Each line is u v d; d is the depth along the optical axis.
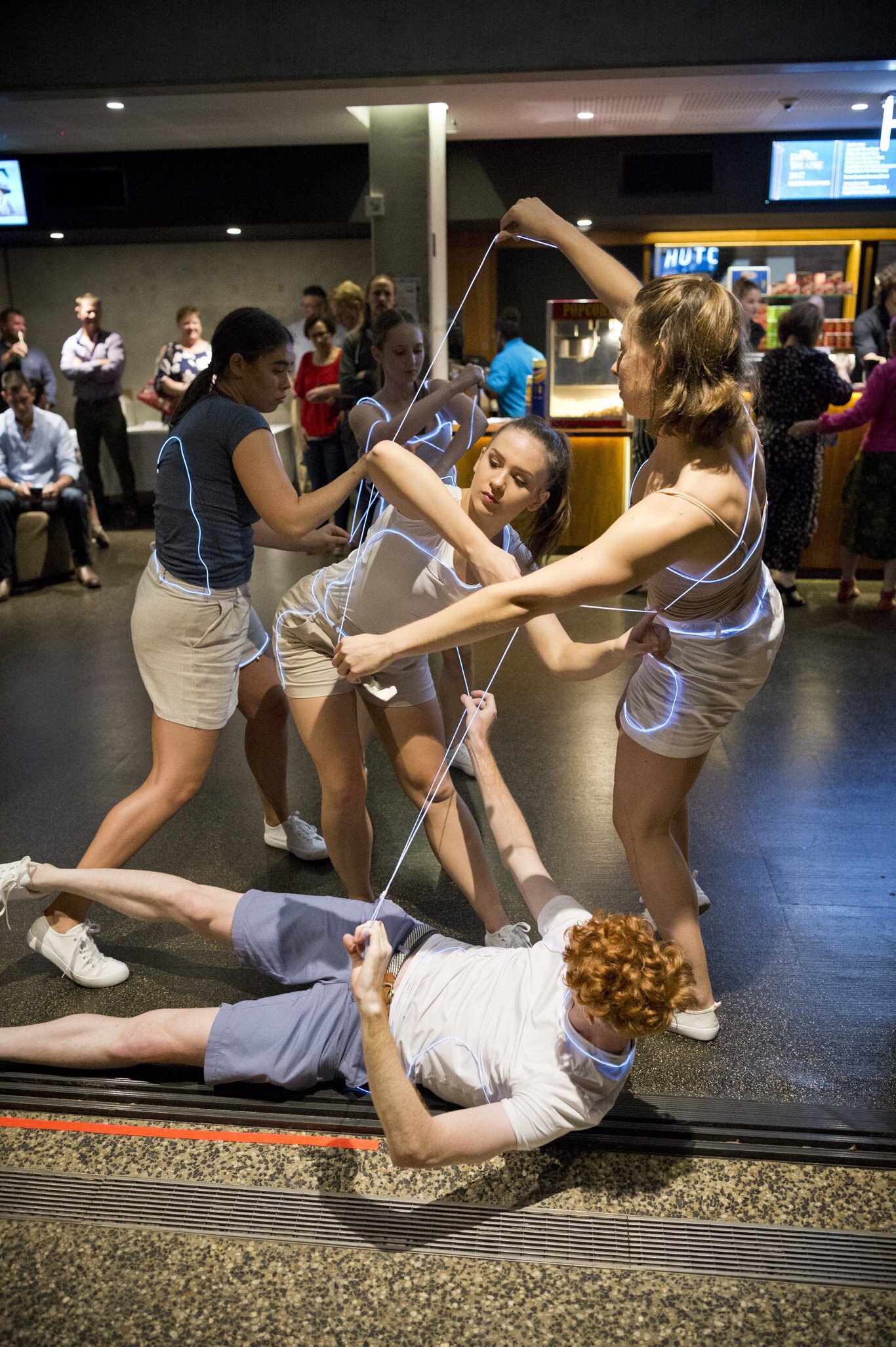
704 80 5.76
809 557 6.20
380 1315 1.64
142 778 3.55
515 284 9.88
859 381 7.25
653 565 1.72
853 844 3.09
